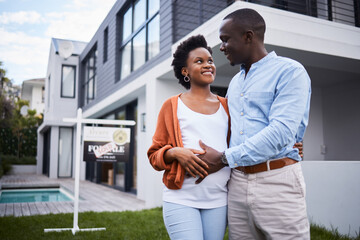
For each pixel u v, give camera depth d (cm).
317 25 427
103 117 1148
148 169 595
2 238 358
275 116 137
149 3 732
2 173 1524
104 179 1120
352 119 620
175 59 176
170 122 162
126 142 425
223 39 155
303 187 147
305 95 138
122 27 916
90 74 1290
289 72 140
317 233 348
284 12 402
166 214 156
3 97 2058
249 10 152
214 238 157
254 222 149
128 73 848
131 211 524
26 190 1074
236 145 153
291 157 147
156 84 587
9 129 2019
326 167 373
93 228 405
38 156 1750
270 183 145
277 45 385
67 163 1439
